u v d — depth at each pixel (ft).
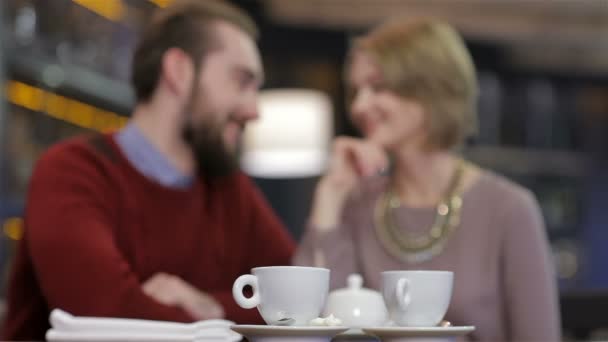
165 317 4.46
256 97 5.54
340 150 5.57
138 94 5.42
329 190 5.54
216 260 5.63
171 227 5.26
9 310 5.06
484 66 22.93
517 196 5.31
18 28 9.79
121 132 5.45
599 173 24.59
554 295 5.12
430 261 5.27
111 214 4.99
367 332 2.47
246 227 5.97
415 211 5.44
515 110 22.80
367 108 5.47
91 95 11.25
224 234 5.75
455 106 5.38
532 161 22.65
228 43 5.35
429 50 5.33
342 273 5.37
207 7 5.43
